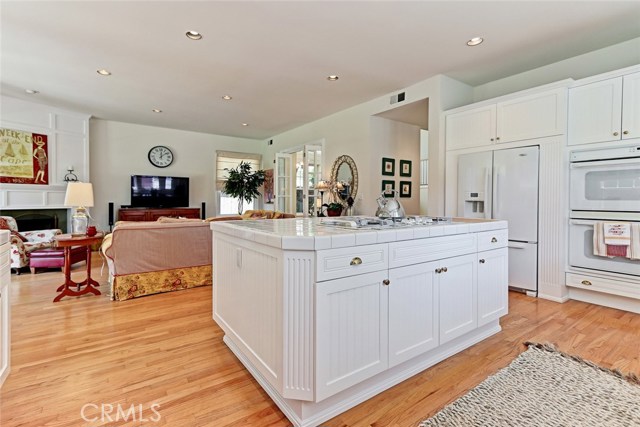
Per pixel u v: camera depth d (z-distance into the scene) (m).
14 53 3.44
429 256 1.88
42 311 2.91
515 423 1.41
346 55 3.47
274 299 1.53
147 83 4.33
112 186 6.65
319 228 1.85
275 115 5.95
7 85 4.44
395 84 4.34
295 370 1.44
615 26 2.91
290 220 2.48
